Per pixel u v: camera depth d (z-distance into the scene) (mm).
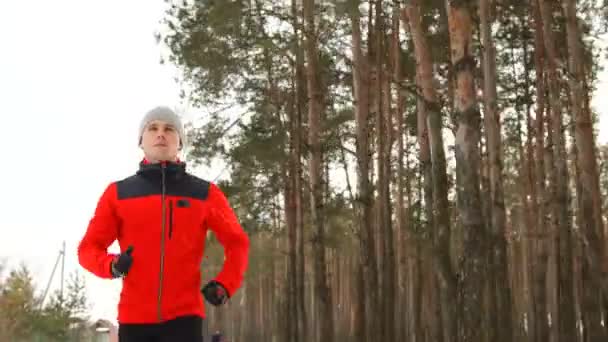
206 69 24203
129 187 3139
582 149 16281
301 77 24109
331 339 19328
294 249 26641
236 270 3143
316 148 20422
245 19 21844
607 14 22375
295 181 27031
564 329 19484
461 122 11656
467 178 11438
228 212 3242
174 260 3041
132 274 3027
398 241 27484
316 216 20078
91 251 3059
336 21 22141
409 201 29422
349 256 47438
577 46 16688
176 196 3119
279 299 39750
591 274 16156
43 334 15203
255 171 27938
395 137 28250
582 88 16469
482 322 10977
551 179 21234
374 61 22188
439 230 14094
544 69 22797
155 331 3000
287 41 20562
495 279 16047
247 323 58219
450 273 13781
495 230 16422
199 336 3080
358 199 19938
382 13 23219
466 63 11758
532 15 23969
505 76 25922
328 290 19734
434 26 23562
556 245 21062
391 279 21750
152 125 3264
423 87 15500
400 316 26812
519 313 33500
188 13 23547
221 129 26234
